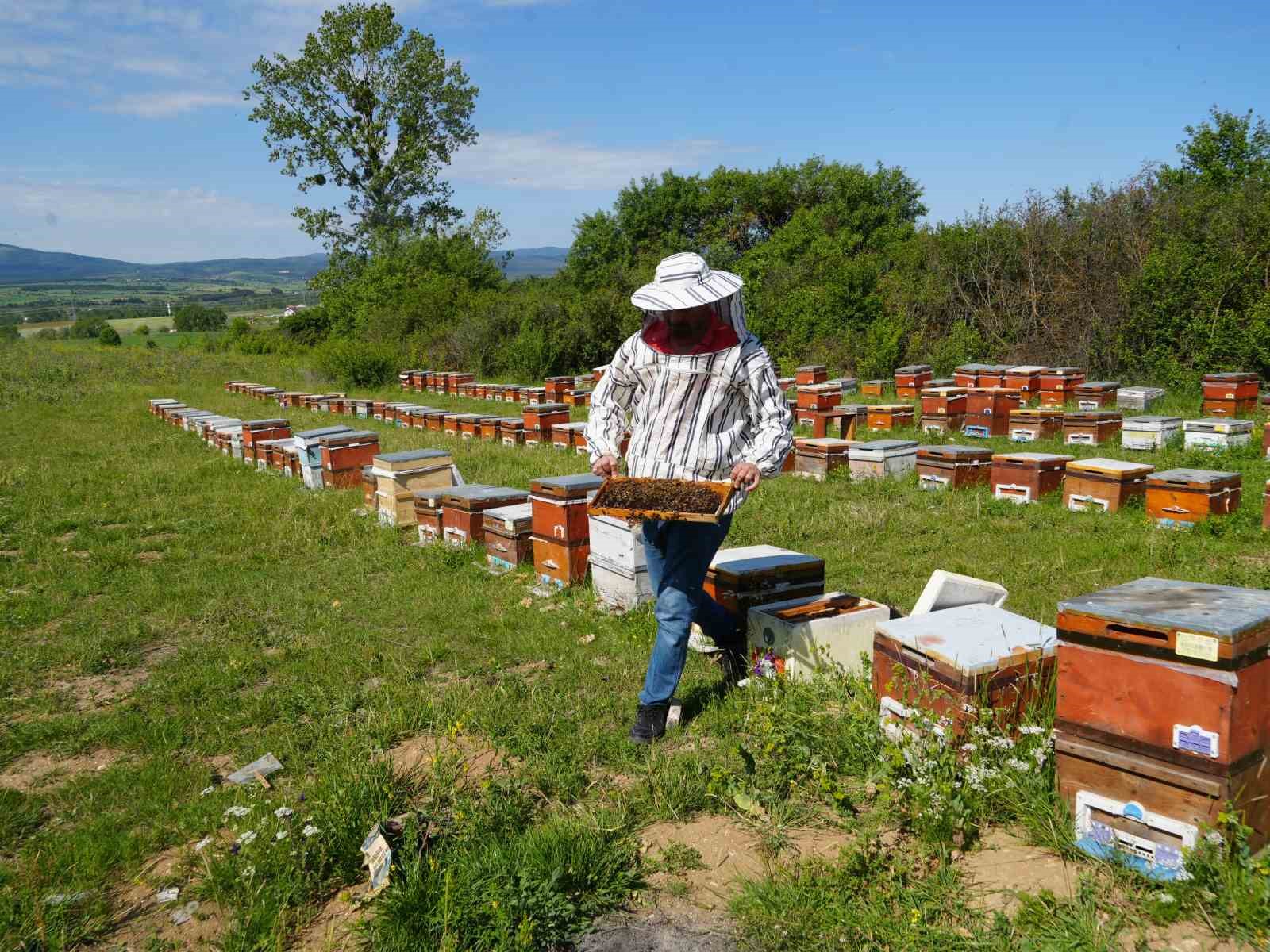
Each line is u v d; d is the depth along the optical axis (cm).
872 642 487
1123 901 291
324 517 1011
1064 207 2500
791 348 2781
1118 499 934
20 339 7331
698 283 397
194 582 786
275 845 348
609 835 355
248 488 1241
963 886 309
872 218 4216
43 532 997
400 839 342
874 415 1628
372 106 4797
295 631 659
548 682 529
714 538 421
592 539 680
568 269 4775
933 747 357
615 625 625
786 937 291
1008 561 759
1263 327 1931
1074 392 1806
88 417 2169
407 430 1864
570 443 1452
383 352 3241
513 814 369
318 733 475
